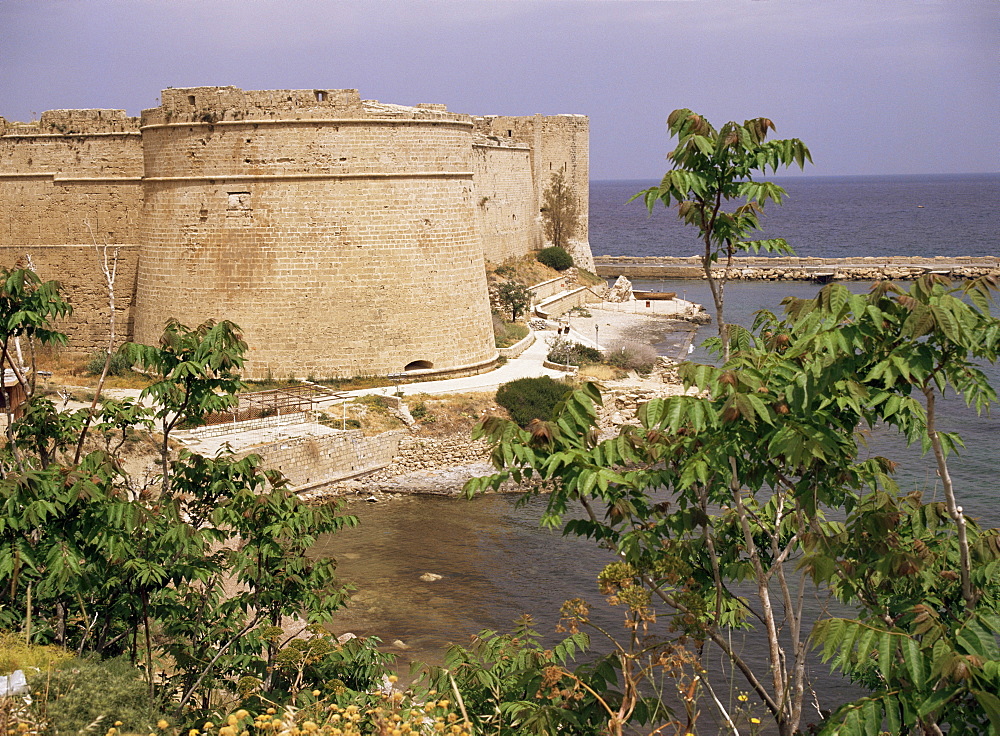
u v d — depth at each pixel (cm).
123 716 1124
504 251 7719
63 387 3856
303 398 4069
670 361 5556
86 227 4875
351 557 3034
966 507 2894
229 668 1388
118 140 4784
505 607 2631
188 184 4397
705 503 1070
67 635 1488
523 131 8381
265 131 4309
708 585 1162
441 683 1116
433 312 4550
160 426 3397
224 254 4359
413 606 2648
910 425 1073
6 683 1112
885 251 15725
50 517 1286
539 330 6319
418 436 3972
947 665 784
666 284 11094
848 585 1110
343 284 4369
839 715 842
